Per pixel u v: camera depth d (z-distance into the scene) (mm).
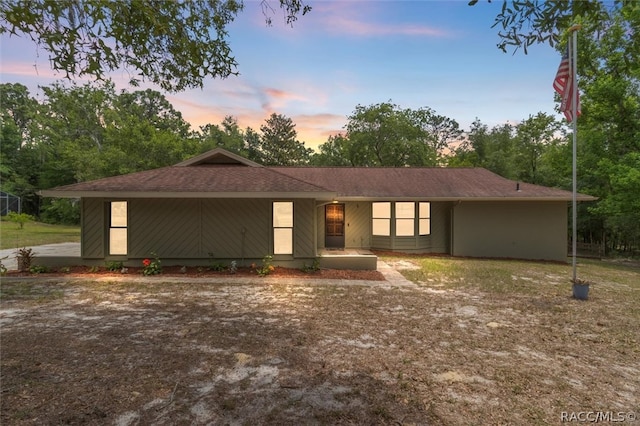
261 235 9906
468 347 4332
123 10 3559
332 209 14570
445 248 14656
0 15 3297
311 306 6164
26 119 44094
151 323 5113
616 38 13016
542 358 4043
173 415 2748
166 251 9727
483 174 16344
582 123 17672
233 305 6195
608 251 20859
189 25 4344
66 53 3559
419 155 30703
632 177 14242
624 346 4473
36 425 2584
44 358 3805
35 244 15484
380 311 5891
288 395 3090
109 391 3107
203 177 10305
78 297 6707
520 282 8633
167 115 39625
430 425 2680
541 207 13828
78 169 25125
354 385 3295
